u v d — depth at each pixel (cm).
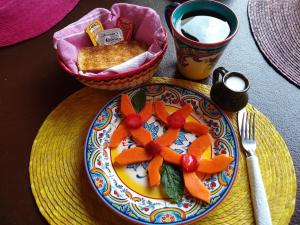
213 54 32
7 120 34
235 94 32
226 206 29
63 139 32
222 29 34
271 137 33
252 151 31
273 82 37
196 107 34
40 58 38
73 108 34
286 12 41
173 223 27
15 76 37
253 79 37
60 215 28
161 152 31
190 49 32
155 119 34
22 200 29
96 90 36
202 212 27
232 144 31
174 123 32
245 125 33
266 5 42
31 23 40
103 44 37
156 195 29
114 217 28
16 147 32
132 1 43
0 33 39
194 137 33
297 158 32
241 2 43
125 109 33
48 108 35
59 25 41
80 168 31
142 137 32
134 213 27
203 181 30
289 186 30
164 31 35
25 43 39
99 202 29
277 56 38
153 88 35
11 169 31
